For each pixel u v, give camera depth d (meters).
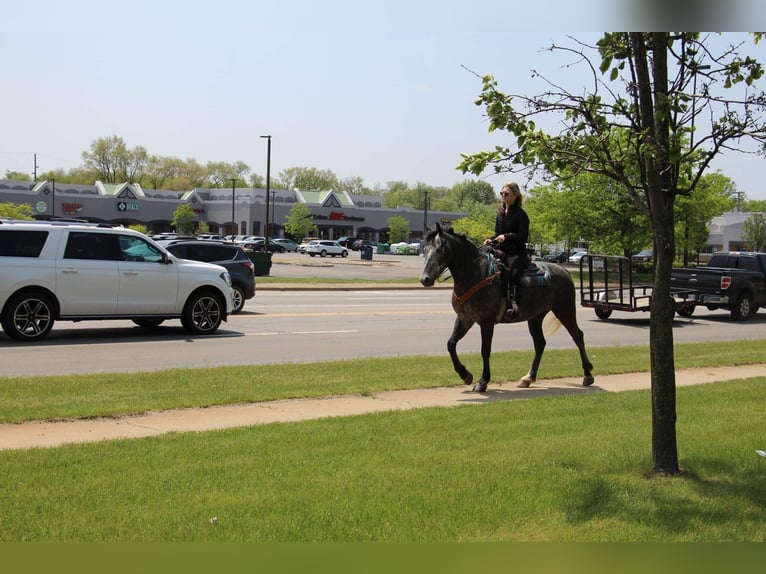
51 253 15.39
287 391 10.38
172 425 8.39
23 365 12.48
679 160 6.20
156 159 152.62
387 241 121.56
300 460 6.79
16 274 14.97
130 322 19.47
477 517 5.46
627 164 6.66
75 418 8.57
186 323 17.08
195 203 106.94
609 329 21.62
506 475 6.46
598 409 9.50
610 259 23.14
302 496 5.77
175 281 16.77
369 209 119.00
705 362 14.32
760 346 17.00
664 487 6.31
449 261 10.80
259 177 167.88
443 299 31.30
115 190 102.62
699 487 6.34
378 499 5.75
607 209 52.81
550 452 7.27
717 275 25.20
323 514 5.40
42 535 4.93
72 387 10.15
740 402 10.17
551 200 54.94
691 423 8.77
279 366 12.52
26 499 5.56
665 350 6.75
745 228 92.12
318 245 84.25
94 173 150.00
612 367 13.55
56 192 93.75
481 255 11.04
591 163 6.64
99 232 16.00
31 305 15.20
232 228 98.00
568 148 6.62
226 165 161.38
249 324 19.77
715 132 6.45
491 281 10.89
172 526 5.12
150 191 106.00
